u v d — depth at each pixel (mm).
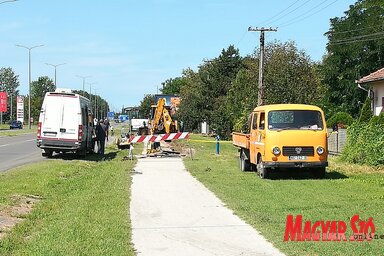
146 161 23547
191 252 7445
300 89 33156
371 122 22438
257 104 35000
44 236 8047
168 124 33188
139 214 10367
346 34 57156
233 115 47062
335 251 7266
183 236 8453
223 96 62094
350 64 57344
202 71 67812
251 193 12820
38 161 22234
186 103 66312
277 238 8148
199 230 8891
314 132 15625
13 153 27203
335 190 13188
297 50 37750
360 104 55969
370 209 10398
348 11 58844
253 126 17500
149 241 8117
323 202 11273
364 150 20422
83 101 25203
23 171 16891
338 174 17094
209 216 10117
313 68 39781
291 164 15484
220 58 65000
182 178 16594
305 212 10133
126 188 14031
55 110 23922
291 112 16047
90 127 26984
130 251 7379
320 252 7230
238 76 47938
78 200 11680
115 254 7125
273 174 17062
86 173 17953
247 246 7758
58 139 23828
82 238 7949
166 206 11273
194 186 14578
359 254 7094
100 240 7867
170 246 7797
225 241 8086
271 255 7234
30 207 10617
